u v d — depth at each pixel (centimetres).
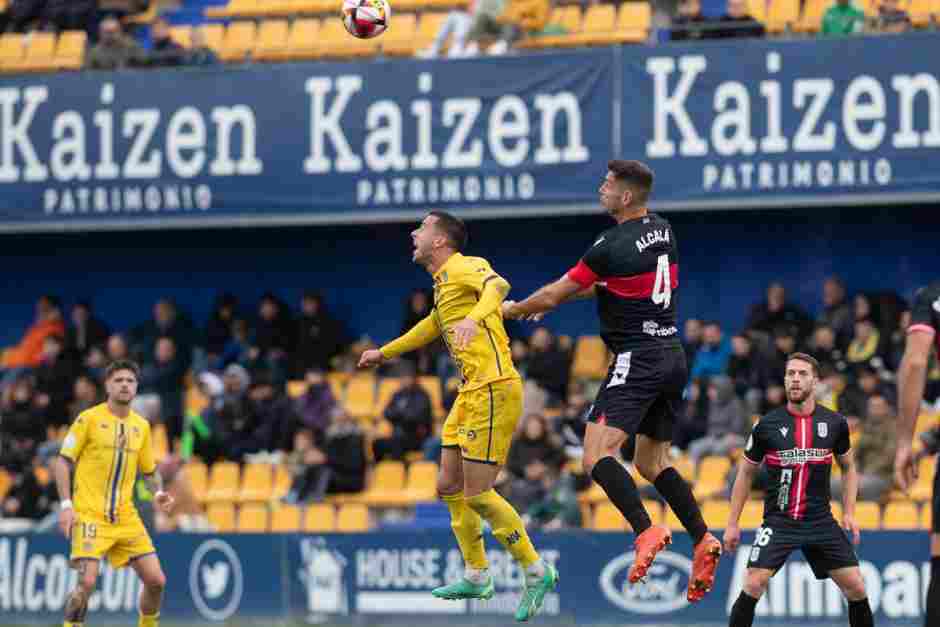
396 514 6247
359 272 7494
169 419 6644
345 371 7006
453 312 3184
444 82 6525
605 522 5894
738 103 6253
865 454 5709
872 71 6150
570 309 7162
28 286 7788
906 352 2711
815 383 3947
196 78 6744
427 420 6425
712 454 6025
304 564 5744
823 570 3950
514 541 3206
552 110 6412
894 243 6856
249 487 6425
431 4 7325
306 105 6650
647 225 3016
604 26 7075
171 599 5825
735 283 7019
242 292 7606
